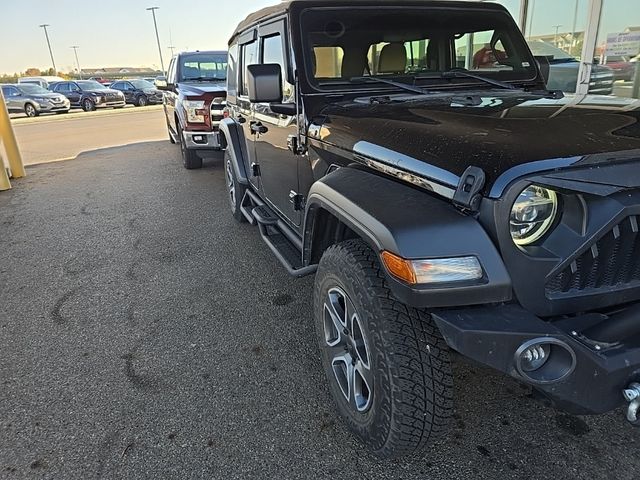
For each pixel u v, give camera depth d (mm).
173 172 8680
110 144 13078
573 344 1574
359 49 3002
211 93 7859
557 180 1564
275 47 3232
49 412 2580
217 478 2113
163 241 5156
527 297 1667
